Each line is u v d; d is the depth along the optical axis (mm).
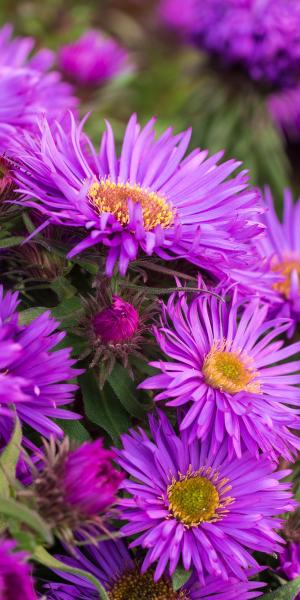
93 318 376
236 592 378
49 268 387
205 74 688
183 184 407
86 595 383
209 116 696
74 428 378
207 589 382
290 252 500
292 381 399
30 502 344
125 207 388
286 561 394
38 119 389
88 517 345
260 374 398
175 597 384
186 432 382
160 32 944
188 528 375
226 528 375
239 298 400
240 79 675
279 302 441
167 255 371
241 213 391
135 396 387
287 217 507
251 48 634
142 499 371
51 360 361
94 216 375
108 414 383
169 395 372
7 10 771
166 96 877
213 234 381
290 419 382
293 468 418
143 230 366
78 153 396
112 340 371
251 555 391
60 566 352
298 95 677
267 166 705
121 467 384
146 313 383
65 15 771
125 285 374
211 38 645
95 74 642
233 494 381
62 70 643
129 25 921
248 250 386
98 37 687
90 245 363
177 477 381
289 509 377
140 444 378
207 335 394
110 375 379
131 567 389
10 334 357
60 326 378
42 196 370
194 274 396
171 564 363
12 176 377
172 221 395
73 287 383
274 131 707
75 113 476
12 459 347
